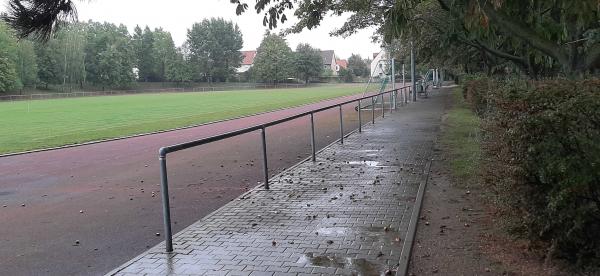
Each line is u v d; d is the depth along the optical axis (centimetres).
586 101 418
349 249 538
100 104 4703
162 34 11400
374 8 1684
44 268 539
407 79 7381
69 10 443
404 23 695
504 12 722
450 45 1534
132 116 3056
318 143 1495
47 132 2189
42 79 8912
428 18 1406
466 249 526
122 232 664
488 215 634
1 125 2583
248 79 12019
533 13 721
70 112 3594
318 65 11669
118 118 2922
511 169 459
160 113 3253
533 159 439
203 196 859
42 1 425
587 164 413
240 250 549
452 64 2234
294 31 1838
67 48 9138
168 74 10938
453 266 483
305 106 3638
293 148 1413
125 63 9925
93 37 9831
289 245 559
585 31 764
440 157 1097
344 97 4928
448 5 808
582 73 698
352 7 1410
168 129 2131
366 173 957
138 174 1105
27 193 950
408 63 3903
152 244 609
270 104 3950
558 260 461
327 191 820
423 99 3575
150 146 1595
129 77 9988
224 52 11600
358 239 570
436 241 556
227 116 2784
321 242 564
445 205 706
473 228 593
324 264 497
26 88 8394
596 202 429
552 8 740
